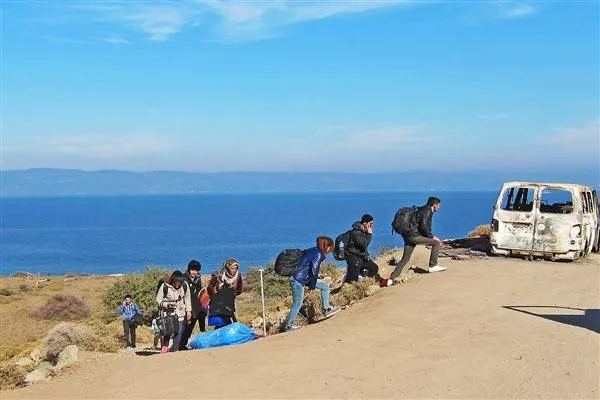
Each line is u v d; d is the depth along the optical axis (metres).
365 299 13.00
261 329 13.95
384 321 10.77
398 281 13.99
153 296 29.84
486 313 11.06
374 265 14.80
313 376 8.18
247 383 8.07
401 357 8.78
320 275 18.34
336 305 13.23
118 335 18.25
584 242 16.98
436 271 14.94
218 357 9.54
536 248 16.77
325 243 11.91
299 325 13.10
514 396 7.05
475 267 15.68
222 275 12.07
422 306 11.65
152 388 8.19
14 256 109.00
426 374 7.98
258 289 35.00
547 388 7.25
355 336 10.02
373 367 8.41
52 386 8.87
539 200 16.95
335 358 8.94
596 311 11.15
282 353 9.41
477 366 8.20
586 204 17.72
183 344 12.21
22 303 44.66
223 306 11.83
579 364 8.08
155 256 98.06
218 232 154.38
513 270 15.30
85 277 63.72
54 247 125.81
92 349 15.81
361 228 14.27
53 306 39.69
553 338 9.38
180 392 7.89
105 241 137.25
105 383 8.67
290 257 11.80
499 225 17.28
